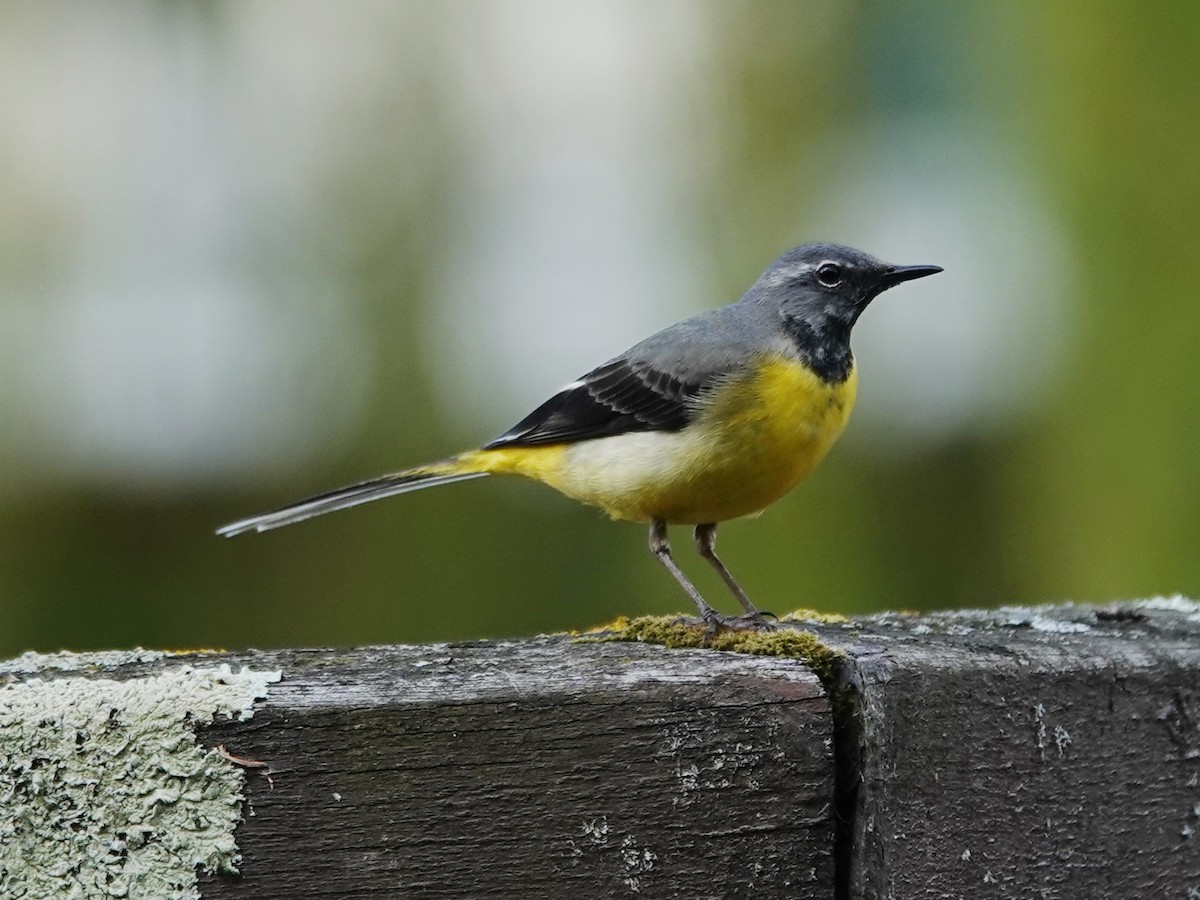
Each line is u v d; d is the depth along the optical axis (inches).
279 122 649.6
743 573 509.7
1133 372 427.5
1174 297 420.2
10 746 155.0
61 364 610.9
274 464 580.1
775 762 170.7
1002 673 177.5
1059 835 179.3
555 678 169.8
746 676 171.8
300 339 614.9
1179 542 420.5
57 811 155.8
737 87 612.7
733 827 169.9
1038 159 462.6
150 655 181.6
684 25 635.5
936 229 593.9
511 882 165.5
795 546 516.1
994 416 534.3
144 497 564.4
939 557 532.1
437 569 542.3
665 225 628.4
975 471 536.7
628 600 518.6
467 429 590.9
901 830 173.9
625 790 167.8
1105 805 181.3
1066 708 179.8
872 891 173.0
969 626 207.6
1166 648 186.2
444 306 622.2
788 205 597.6
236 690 161.2
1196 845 184.4
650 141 643.5
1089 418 438.6
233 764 159.5
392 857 163.0
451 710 164.2
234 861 159.3
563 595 530.6
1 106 657.6
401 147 636.7
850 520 526.9
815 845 171.9
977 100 608.4
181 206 659.4
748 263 598.2
